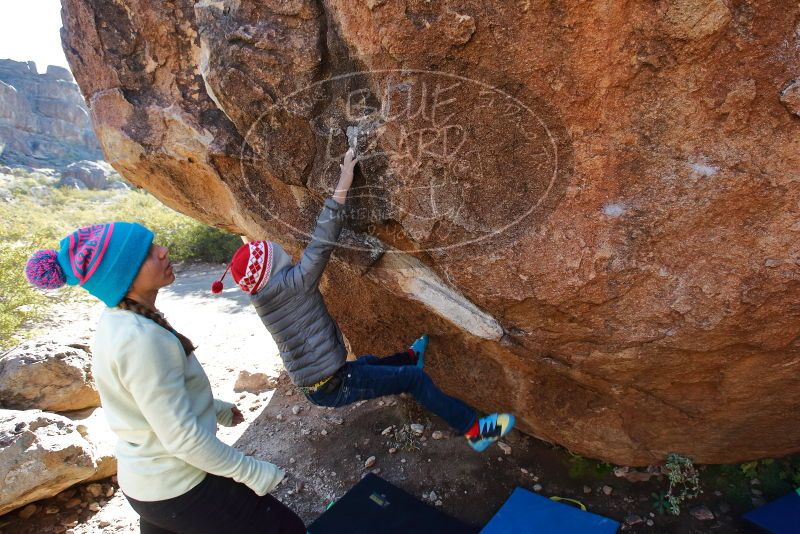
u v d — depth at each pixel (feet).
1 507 7.96
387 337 9.28
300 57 5.79
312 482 9.10
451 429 9.81
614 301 5.69
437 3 4.83
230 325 17.31
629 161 5.19
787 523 6.98
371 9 5.06
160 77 7.53
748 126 4.89
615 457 8.21
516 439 9.43
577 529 7.30
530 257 5.70
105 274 4.48
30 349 10.36
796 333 5.54
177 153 7.88
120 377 4.45
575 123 5.13
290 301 6.15
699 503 7.88
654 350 5.98
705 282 5.37
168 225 40.78
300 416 10.87
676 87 4.86
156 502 4.86
